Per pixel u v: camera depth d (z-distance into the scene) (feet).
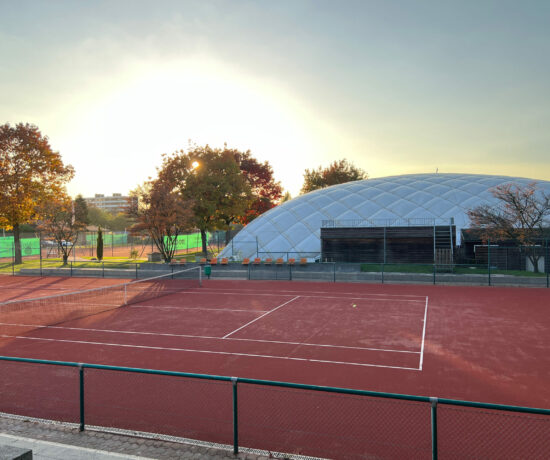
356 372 38.75
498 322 58.80
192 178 164.45
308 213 143.33
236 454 23.65
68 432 26.55
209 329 56.70
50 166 152.56
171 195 137.80
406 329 55.26
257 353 45.21
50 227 145.07
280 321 61.16
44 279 120.16
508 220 100.94
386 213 133.49
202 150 171.22
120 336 53.47
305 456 23.43
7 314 69.05
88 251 218.79
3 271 136.56
